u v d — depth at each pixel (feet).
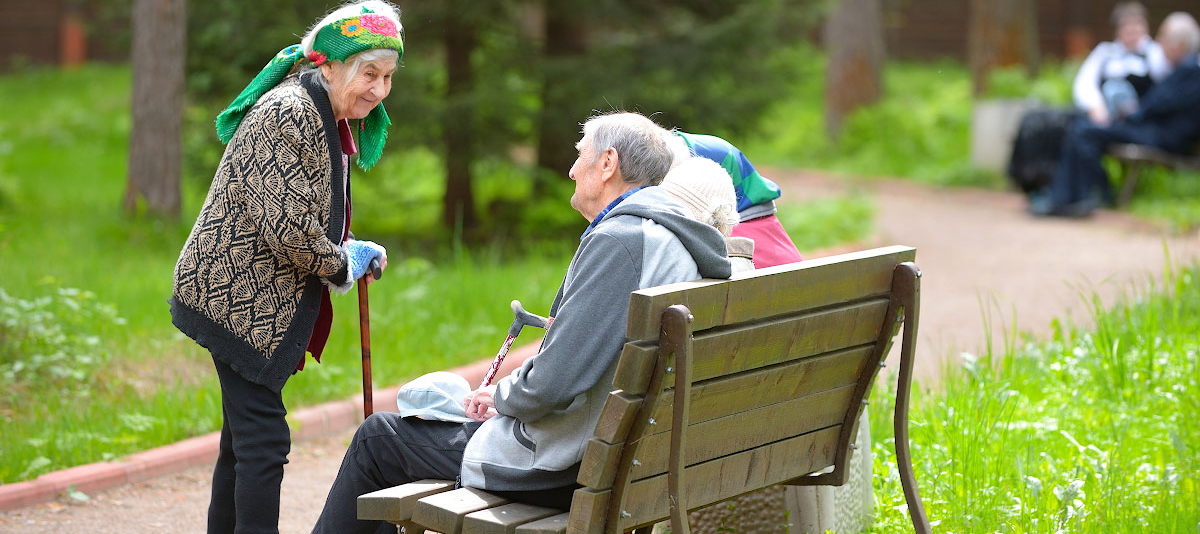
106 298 38.93
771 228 21.44
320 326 19.38
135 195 56.70
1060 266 49.08
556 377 15.11
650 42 55.36
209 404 29.27
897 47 146.30
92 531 22.95
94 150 92.99
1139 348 29.22
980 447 22.40
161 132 56.39
